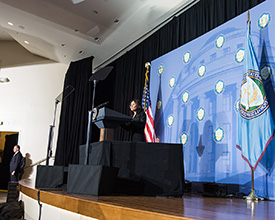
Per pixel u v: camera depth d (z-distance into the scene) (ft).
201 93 14.08
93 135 25.03
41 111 27.94
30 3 18.01
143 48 20.90
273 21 10.97
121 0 16.89
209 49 14.02
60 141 25.81
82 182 6.77
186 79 15.30
